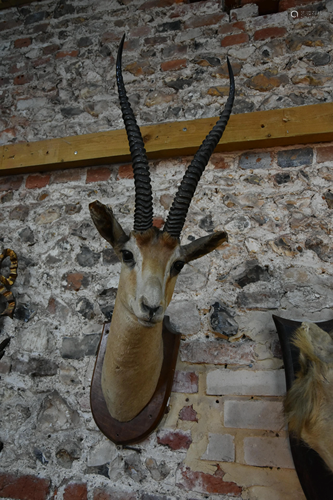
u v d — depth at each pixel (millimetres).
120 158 2398
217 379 1797
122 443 1719
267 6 2664
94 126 2596
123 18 2893
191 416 1756
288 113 2191
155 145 2303
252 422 1689
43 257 2326
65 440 1863
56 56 2916
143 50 2732
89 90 2723
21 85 2893
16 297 2254
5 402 2004
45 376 2020
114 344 1497
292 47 2443
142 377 1553
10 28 3148
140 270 1348
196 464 1677
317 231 2004
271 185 2156
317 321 1812
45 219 2428
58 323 2129
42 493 1783
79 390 1945
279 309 1879
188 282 2031
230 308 1931
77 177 2494
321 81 2312
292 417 1395
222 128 1626
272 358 1784
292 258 1973
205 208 2186
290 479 1569
